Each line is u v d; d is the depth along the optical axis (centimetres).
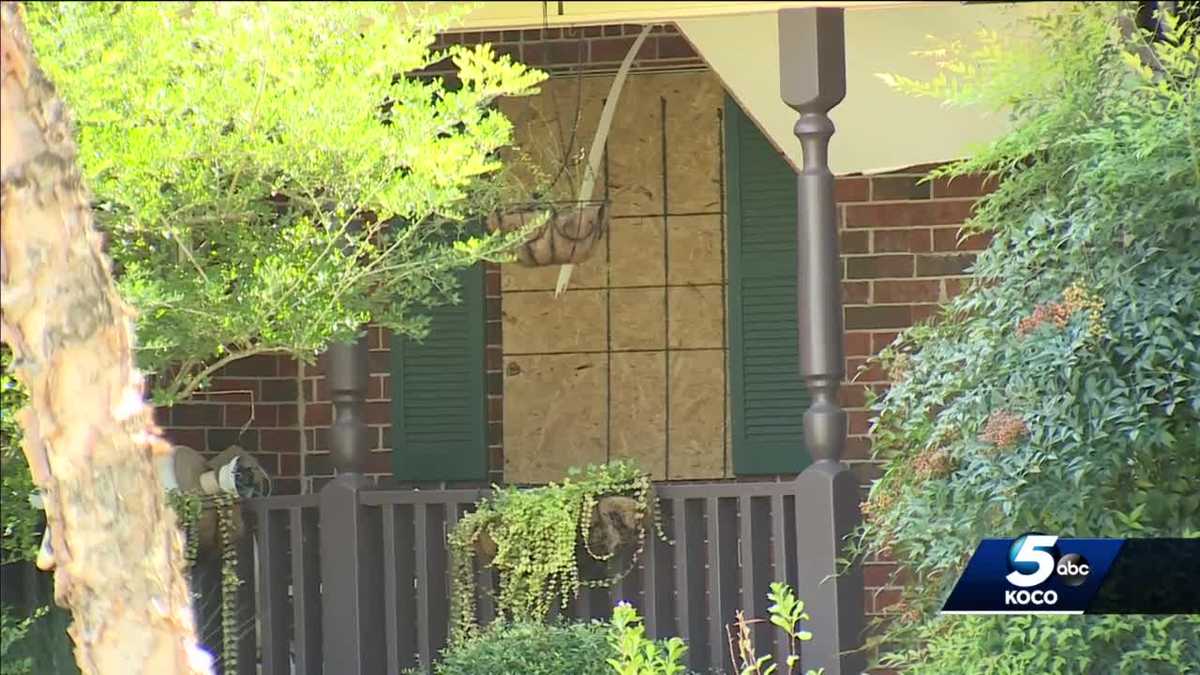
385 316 2066
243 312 1878
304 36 1742
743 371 2653
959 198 2623
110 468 1438
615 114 2700
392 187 1820
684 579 2147
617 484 2156
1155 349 1783
